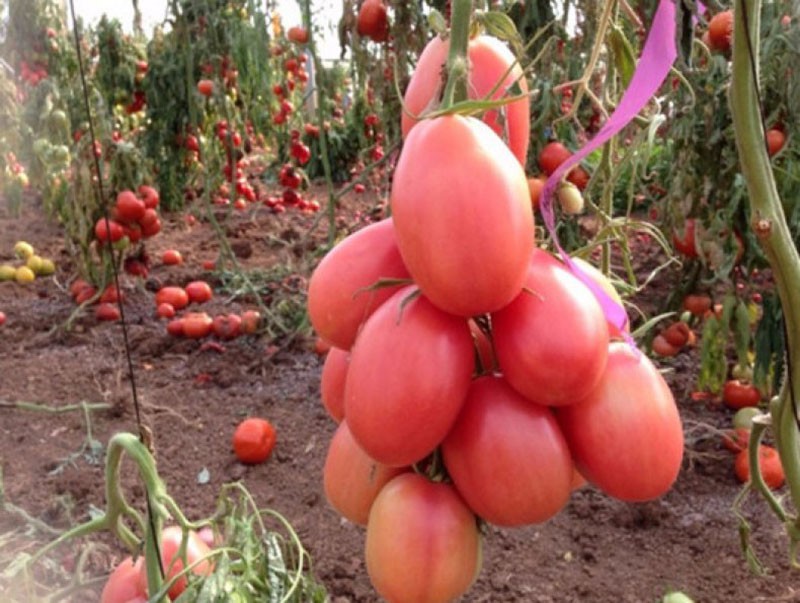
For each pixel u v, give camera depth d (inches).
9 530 36.6
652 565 35.0
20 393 52.1
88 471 42.6
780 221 11.2
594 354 9.9
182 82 79.0
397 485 11.4
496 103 9.6
